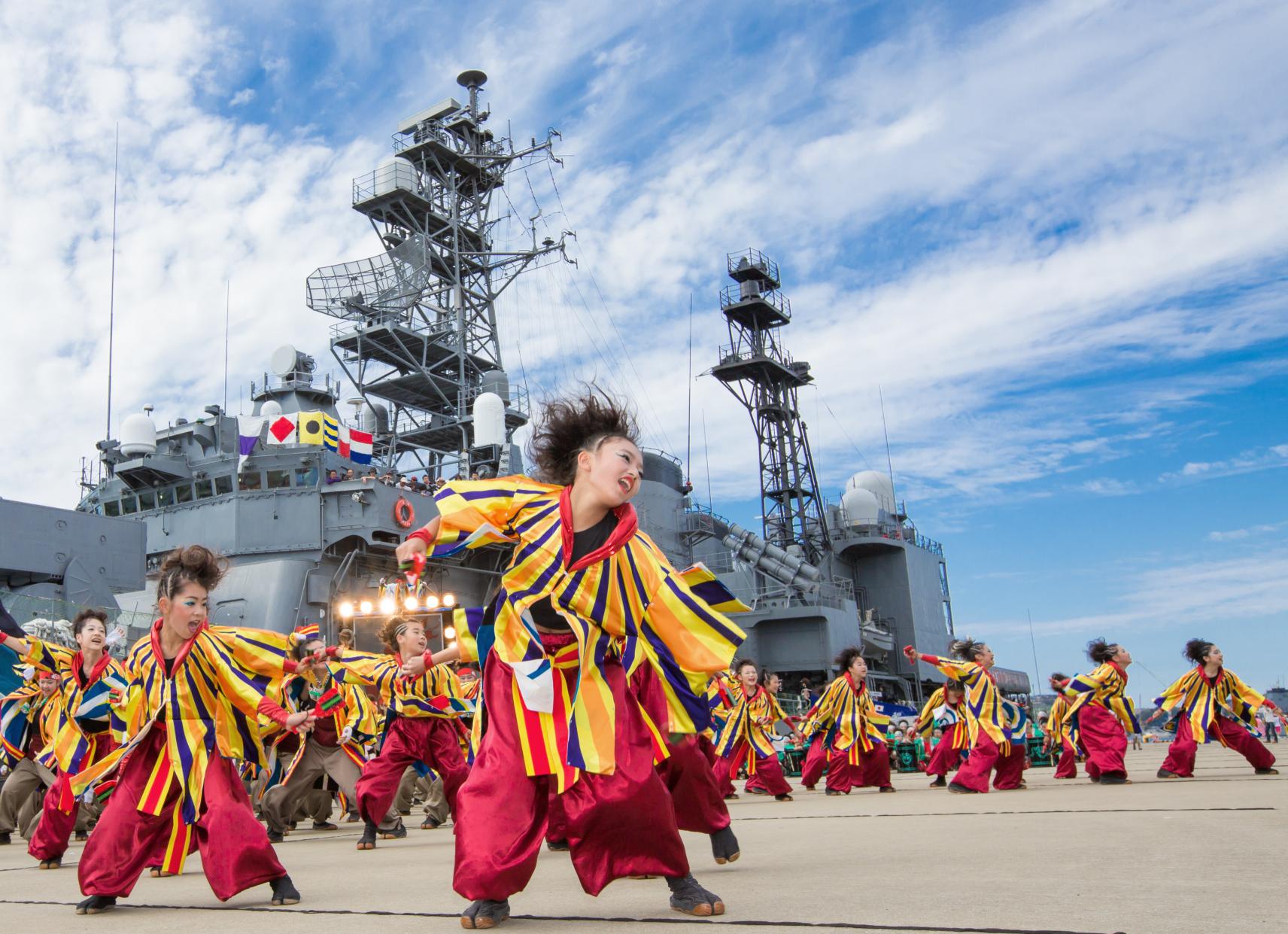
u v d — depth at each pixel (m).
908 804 12.33
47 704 12.23
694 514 53.47
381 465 43.00
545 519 4.61
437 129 54.41
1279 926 3.64
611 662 4.64
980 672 14.24
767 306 59.91
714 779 5.37
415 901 5.54
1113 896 4.40
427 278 49.47
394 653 10.90
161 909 5.74
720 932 3.98
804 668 51.19
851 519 62.22
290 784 11.98
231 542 36.34
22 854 10.74
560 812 4.60
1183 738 14.41
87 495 40.53
